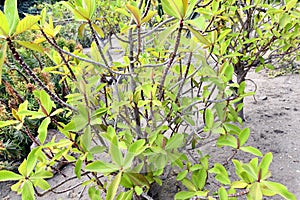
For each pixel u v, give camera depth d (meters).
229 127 0.77
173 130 0.86
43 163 0.72
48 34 0.69
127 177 0.63
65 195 1.14
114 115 0.73
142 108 0.83
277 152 1.26
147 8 0.74
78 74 0.73
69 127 0.66
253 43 1.30
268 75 2.17
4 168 1.35
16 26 0.48
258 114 1.59
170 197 0.97
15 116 0.73
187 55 0.75
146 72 0.72
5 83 0.86
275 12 0.98
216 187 1.07
